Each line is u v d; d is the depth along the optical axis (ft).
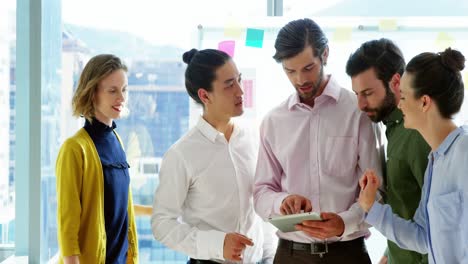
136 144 10.65
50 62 9.28
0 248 9.93
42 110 8.84
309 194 7.36
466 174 5.48
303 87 7.18
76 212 6.96
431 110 5.80
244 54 9.85
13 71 10.46
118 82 7.31
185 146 7.16
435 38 9.78
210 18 9.98
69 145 7.05
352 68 6.97
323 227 6.62
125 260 7.64
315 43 7.04
